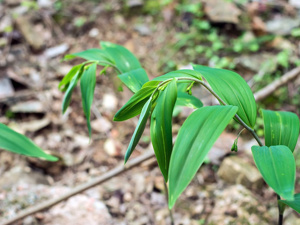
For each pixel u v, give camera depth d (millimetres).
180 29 1174
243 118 329
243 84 336
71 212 666
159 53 1111
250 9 1194
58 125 917
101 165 834
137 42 1159
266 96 923
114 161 844
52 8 1273
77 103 979
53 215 655
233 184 748
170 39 1149
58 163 802
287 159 289
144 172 803
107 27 1219
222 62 1041
